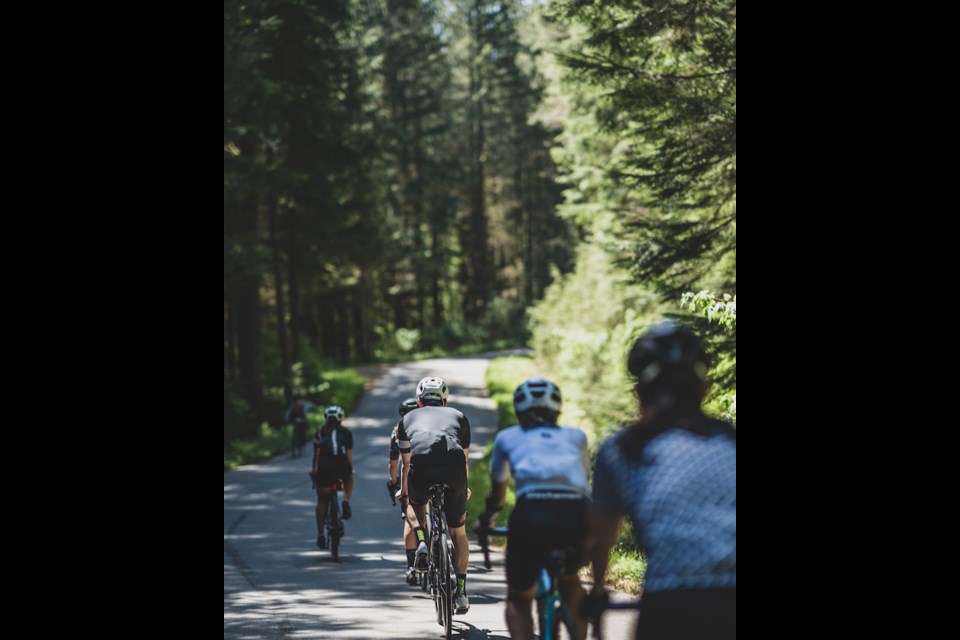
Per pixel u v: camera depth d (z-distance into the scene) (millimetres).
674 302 19750
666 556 5102
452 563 11828
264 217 60719
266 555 19156
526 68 127188
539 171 135250
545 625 7449
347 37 59188
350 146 57312
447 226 116312
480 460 36188
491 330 123375
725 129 17875
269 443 46188
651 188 18906
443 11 129625
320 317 102250
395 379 81125
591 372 39375
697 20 17641
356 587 15633
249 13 37312
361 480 33688
